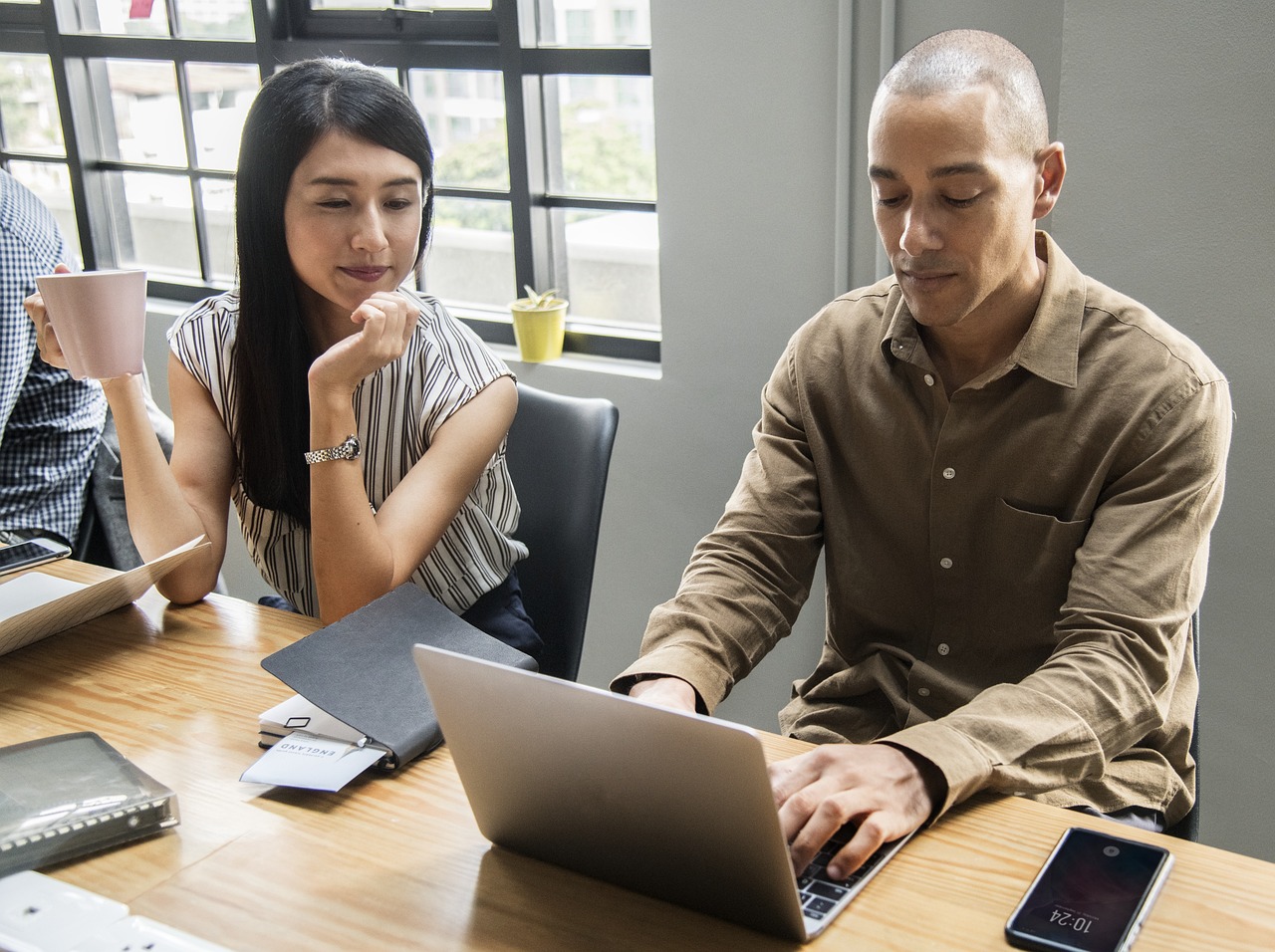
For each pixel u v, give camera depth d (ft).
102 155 9.89
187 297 9.68
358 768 3.52
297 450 5.22
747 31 6.67
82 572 5.11
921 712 4.73
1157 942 2.78
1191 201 5.33
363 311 4.55
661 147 7.14
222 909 2.97
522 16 7.66
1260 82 5.07
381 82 4.99
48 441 6.55
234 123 9.19
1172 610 3.97
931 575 4.70
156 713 3.97
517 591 5.43
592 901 3.01
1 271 6.16
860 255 6.69
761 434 5.02
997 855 3.14
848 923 2.89
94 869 3.15
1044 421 4.36
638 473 7.84
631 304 8.15
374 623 4.03
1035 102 4.09
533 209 8.07
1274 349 5.33
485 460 5.22
